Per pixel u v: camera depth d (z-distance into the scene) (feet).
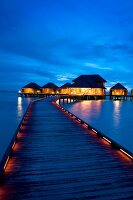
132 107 145.59
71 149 27.02
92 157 23.90
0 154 44.88
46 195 15.64
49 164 21.67
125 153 24.71
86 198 15.24
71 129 39.63
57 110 69.56
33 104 94.48
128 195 15.65
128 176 18.78
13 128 74.43
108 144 29.60
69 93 224.74
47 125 43.39
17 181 17.79
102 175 18.98
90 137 33.63
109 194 15.78
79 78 225.35
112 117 93.09
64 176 18.79
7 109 135.85
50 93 273.13
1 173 17.69
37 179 18.16
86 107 138.72
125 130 64.75
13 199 15.07
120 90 243.19
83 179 18.17
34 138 32.55
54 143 29.84
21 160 22.82
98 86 219.61
